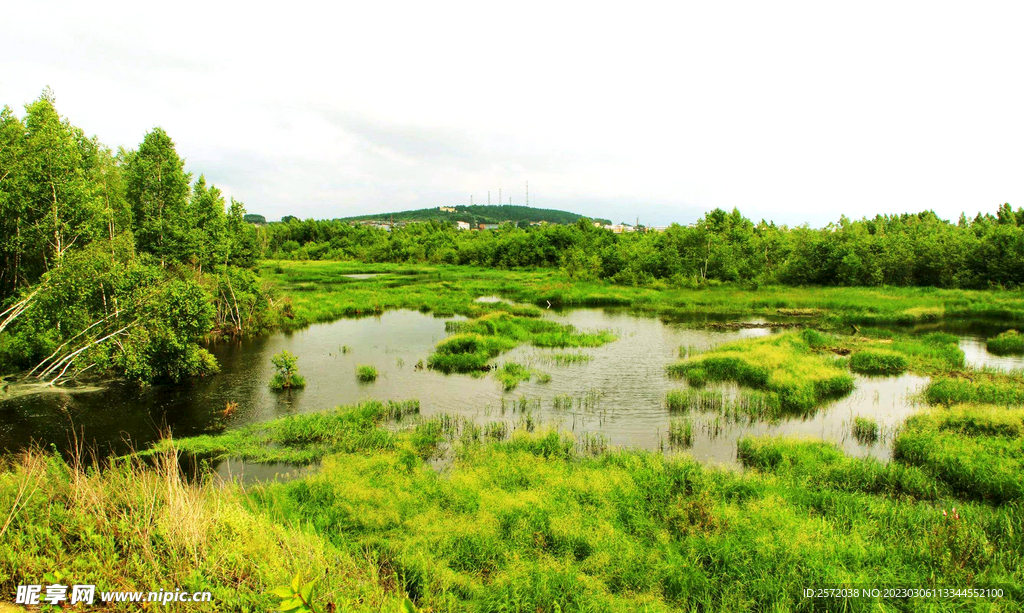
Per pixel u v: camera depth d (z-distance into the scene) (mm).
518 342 30781
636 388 21750
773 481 12492
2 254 23312
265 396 20703
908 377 23281
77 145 27062
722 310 43344
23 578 6836
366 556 9422
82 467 12414
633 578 8938
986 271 50938
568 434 16234
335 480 12461
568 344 29969
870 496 11906
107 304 22016
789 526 10180
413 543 9867
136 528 7855
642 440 16297
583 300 48188
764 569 9039
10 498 8586
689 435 16109
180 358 21938
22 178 21594
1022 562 8977
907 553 9430
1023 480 12008
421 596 8602
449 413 18750
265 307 36500
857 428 16516
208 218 33312
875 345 28656
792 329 35281
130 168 32406
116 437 16391
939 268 52844
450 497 11742
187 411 18844
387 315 41500
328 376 23594
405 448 14891
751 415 18281
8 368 22297
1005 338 29797
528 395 20859
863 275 55312
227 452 15039
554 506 11188
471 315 40969
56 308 20844
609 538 9992
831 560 9133
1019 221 72000
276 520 10391
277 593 4098
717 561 9406
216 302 32438
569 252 77562
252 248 43812
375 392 21281
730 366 23406
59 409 18750
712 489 12117
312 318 38062
